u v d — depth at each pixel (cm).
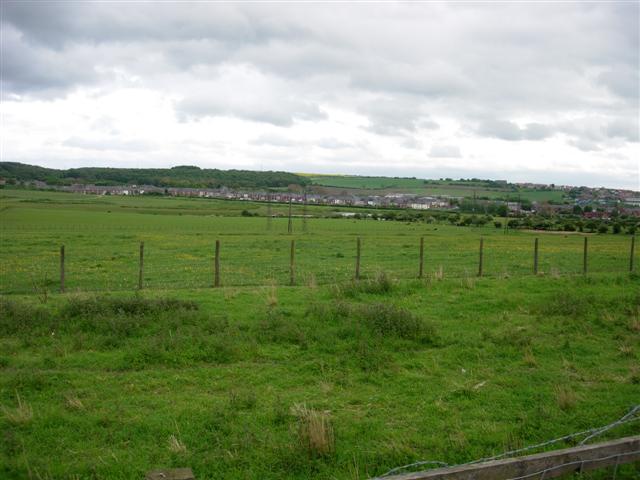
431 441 755
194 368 1034
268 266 2906
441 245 4809
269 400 895
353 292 1673
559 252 4234
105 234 5553
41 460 675
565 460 563
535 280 1981
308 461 689
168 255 3506
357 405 891
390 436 771
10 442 713
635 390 973
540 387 984
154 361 1050
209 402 877
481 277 2162
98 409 842
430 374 1042
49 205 11900
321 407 875
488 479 528
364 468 684
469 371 1067
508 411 873
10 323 1209
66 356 1062
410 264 3080
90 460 687
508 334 1274
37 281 2211
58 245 4072
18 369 986
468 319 1437
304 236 5916
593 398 931
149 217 9619
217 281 1953
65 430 766
